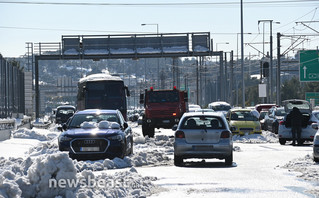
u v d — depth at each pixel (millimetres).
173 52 106000
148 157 31484
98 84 64500
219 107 87875
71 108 100750
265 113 78375
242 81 94625
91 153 29250
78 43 105688
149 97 62094
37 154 34375
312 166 26422
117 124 31141
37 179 15250
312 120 48000
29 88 101250
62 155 15430
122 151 29812
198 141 28938
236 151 40188
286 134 48219
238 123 56406
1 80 73188
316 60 119625
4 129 48406
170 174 24234
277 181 21234
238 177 22828
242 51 94188
